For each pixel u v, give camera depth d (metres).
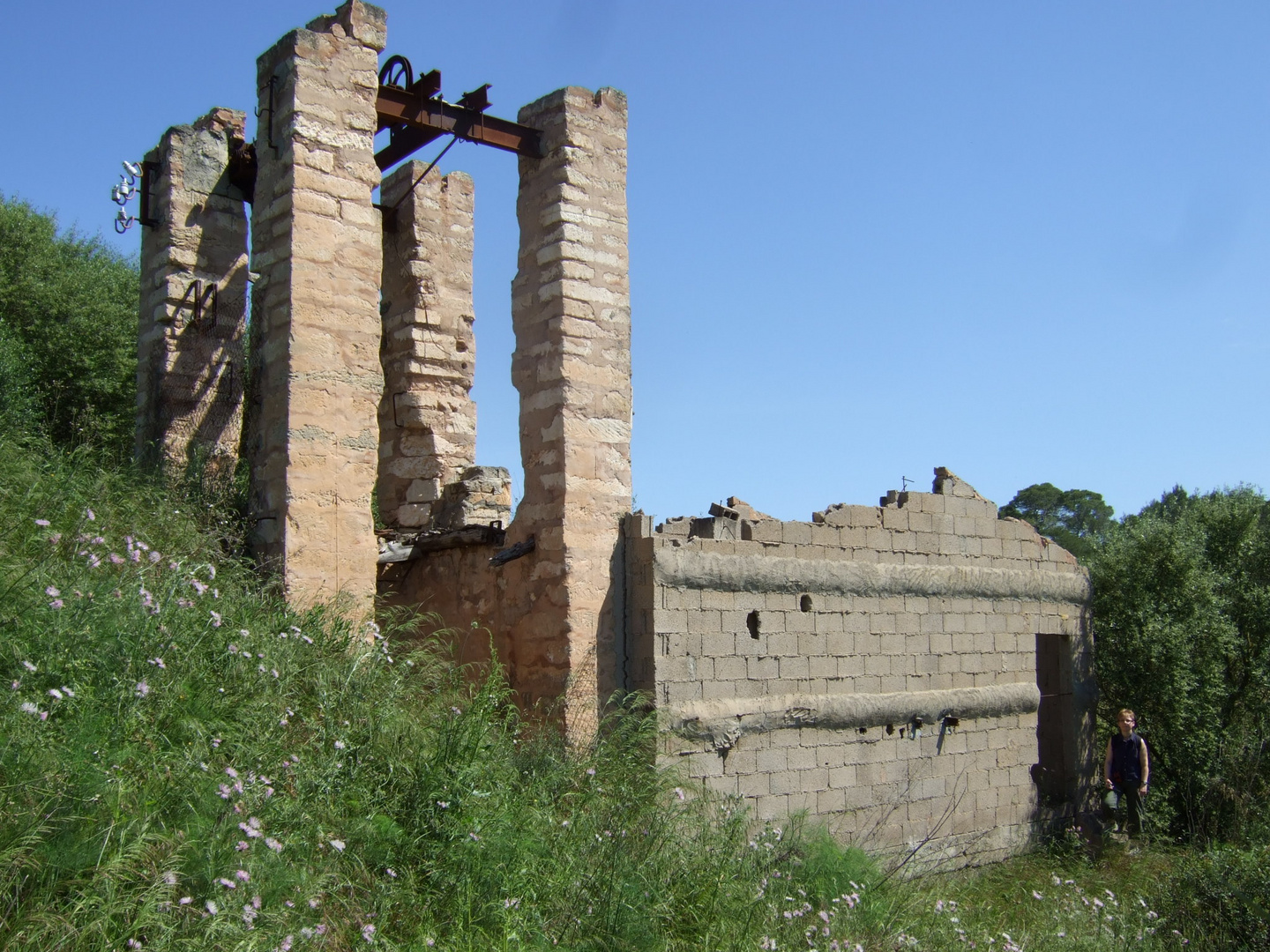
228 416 13.95
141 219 14.24
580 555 11.75
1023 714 15.31
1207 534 19.12
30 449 10.28
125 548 8.84
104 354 19.80
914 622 14.15
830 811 12.78
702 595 12.05
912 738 13.85
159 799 6.09
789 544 13.00
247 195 14.52
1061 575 16.42
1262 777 16.28
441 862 7.16
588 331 12.31
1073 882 11.79
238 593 9.52
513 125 12.56
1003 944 9.39
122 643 7.02
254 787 6.54
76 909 5.10
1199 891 11.39
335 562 10.81
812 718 12.70
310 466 10.77
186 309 13.84
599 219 12.62
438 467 14.76
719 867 8.57
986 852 14.38
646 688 11.54
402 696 9.13
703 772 11.62
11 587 6.98
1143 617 17.00
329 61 11.38
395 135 13.16
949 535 14.95
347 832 6.96
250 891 5.77
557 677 11.51
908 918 9.27
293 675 8.34
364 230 11.41
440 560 13.54
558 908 7.21
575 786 9.38
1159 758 16.56
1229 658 17.81
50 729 6.09
